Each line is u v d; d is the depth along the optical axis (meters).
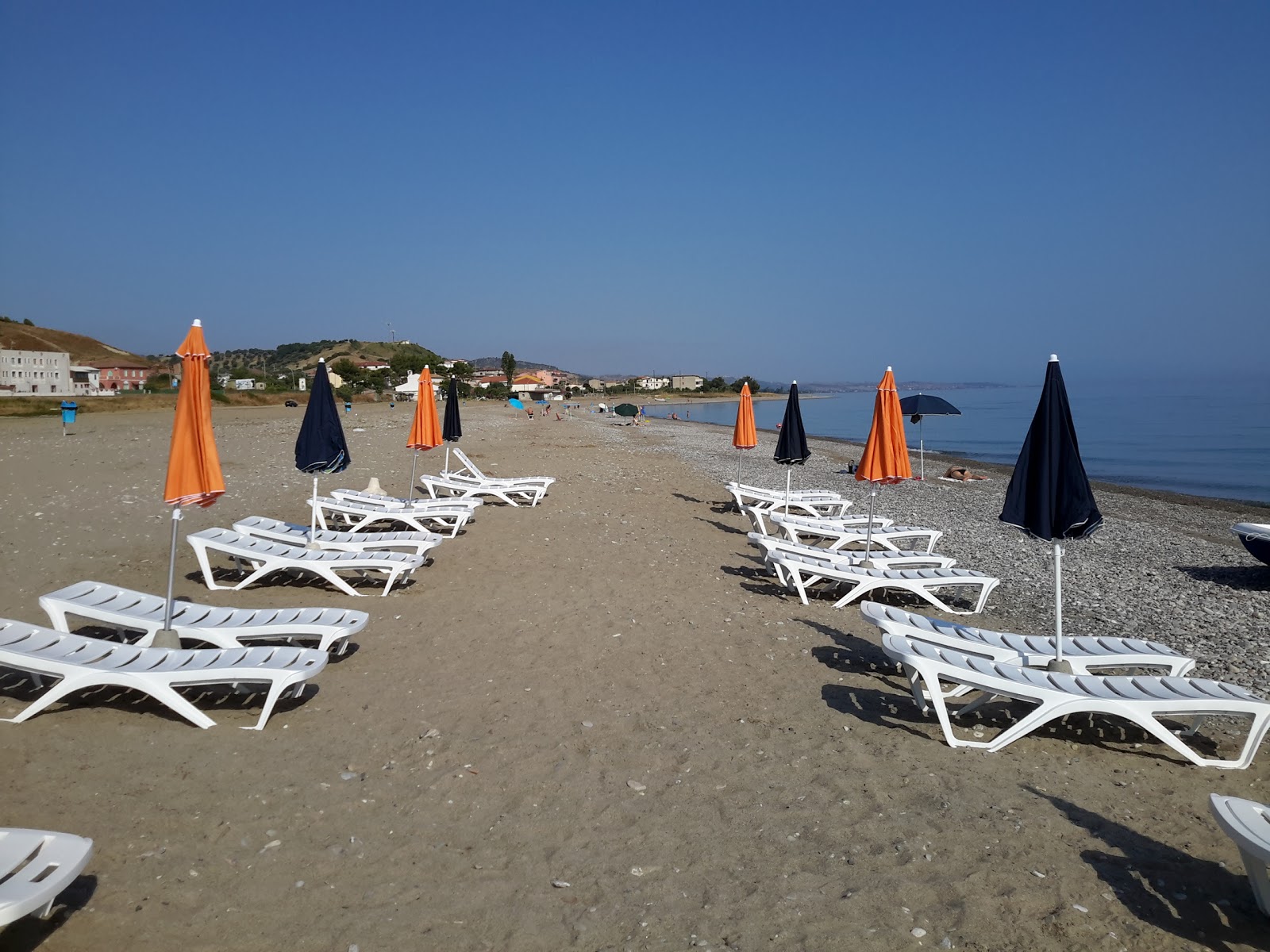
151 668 5.06
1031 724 5.05
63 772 4.39
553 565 10.17
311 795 4.29
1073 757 5.14
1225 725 5.84
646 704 5.73
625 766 4.75
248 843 3.80
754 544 11.92
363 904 3.38
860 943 3.19
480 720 5.38
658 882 3.60
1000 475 26.09
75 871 2.97
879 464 9.15
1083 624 8.80
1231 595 10.20
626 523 13.60
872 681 6.43
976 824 4.16
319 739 5.00
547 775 4.61
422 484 17.14
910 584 8.71
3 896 2.71
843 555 9.98
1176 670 6.08
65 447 21.42
